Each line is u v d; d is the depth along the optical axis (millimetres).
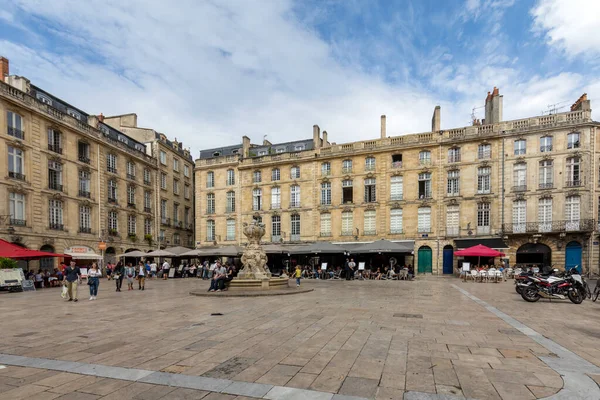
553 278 13453
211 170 42688
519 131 30078
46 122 29875
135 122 46062
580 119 28703
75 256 31219
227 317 9859
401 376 5105
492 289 18375
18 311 11734
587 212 27922
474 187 31438
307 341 7098
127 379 5059
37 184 28734
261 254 18359
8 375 5273
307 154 37688
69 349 6672
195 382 4918
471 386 4738
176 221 49406
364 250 28391
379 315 10070
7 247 21688
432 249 32250
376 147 34812
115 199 37562
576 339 7293
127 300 14469
